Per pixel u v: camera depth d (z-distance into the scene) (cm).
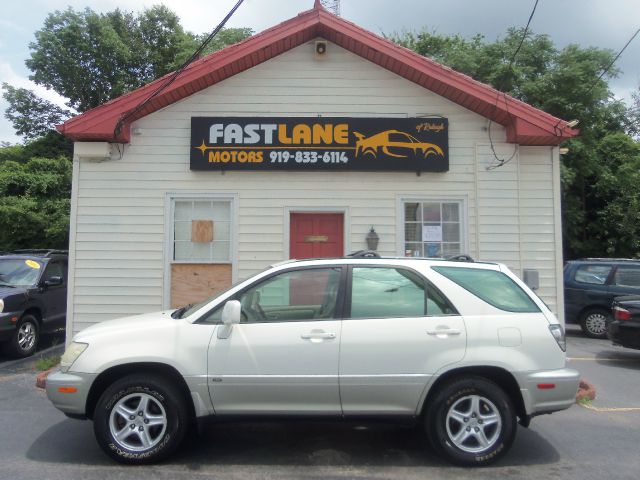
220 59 876
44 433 585
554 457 527
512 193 918
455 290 513
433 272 521
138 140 911
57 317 1130
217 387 489
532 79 2170
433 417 493
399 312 506
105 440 489
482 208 916
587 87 2097
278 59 928
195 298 906
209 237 912
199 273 909
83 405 493
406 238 924
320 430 603
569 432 604
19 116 2725
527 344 497
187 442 561
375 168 905
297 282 521
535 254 918
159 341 497
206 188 912
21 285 1062
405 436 583
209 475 475
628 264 1302
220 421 497
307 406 494
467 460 491
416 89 930
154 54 2798
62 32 2591
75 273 896
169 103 915
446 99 929
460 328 497
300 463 507
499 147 922
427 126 914
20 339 1010
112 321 558
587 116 2178
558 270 915
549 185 930
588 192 2394
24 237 2072
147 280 899
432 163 910
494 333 497
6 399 719
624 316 995
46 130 2745
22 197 2086
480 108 906
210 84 919
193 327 502
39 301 1067
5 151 2531
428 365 490
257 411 493
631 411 691
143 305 896
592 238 2394
